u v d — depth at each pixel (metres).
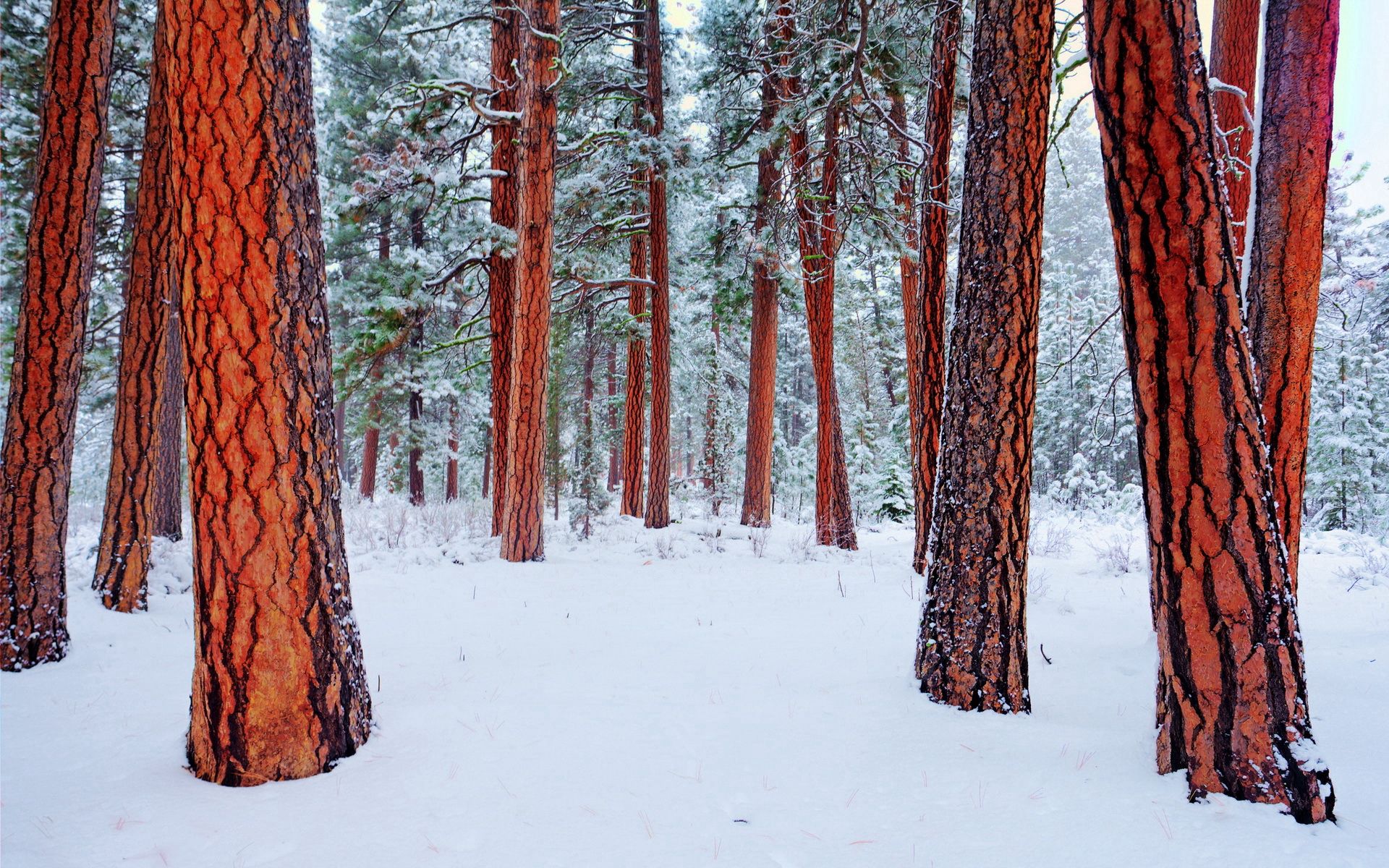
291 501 2.81
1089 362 25.08
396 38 16.25
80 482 21.28
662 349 13.47
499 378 11.15
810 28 10.09
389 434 19.33
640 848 2.27
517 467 9.27
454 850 2.24
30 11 10.70
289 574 2.80
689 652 4.91
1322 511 18.88
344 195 11.04
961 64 9.14
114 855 2.19
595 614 6.37
